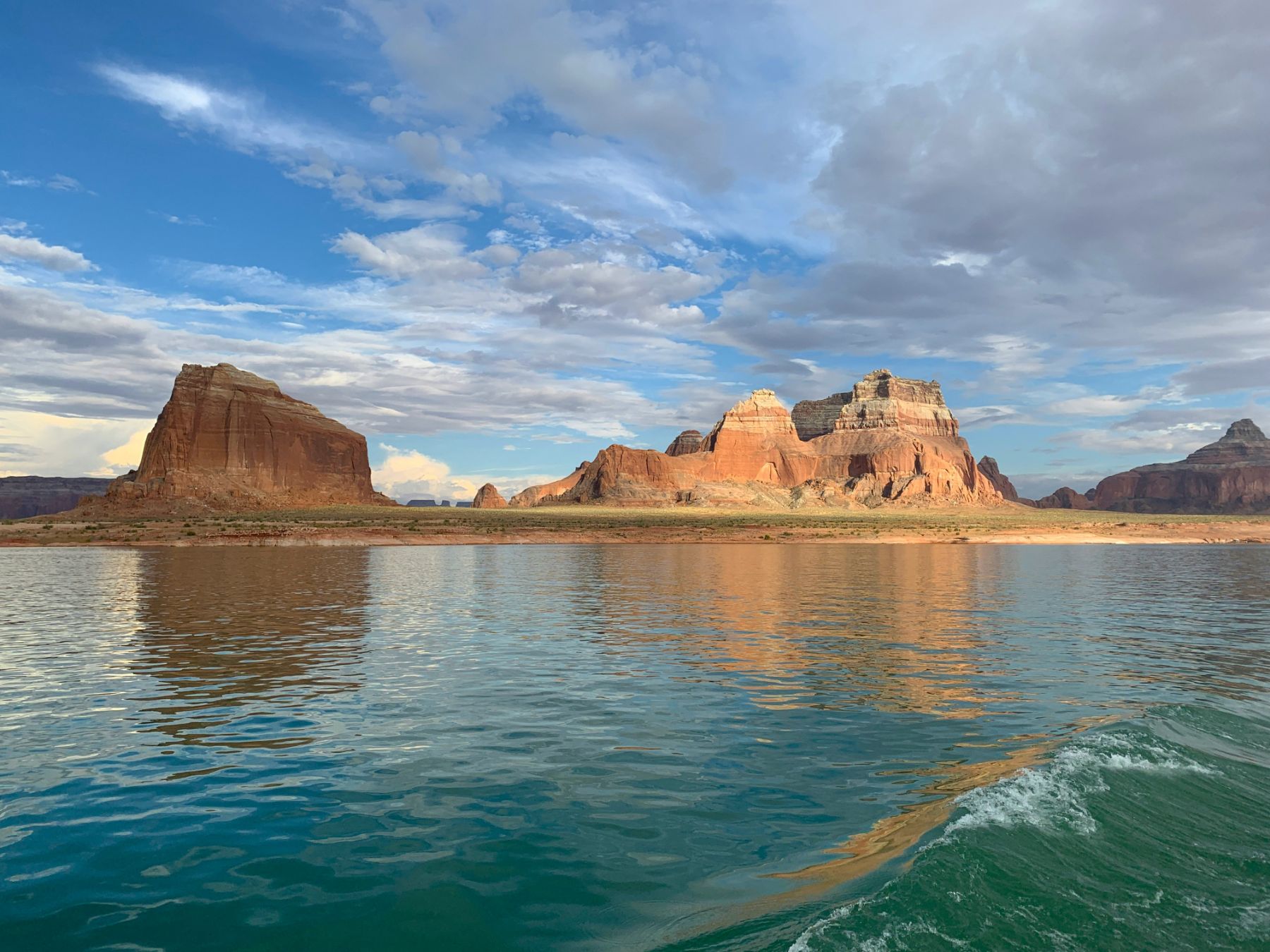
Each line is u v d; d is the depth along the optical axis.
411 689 17.70
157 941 6.94
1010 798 9.95
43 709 15.73
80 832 9.53
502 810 10.35
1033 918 6.94
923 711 15.84
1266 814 9.88
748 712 15.71
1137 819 9.43
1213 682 18.92
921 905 7.05
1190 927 6.93
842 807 10.34
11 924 7.23
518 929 7.11
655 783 11.45
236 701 16.47
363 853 8.93
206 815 10.12
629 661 21.31
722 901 7.62
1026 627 28.58
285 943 6.88
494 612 31.92
